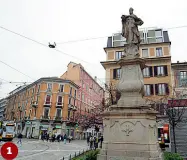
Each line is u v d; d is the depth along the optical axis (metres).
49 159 13.12
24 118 49.81
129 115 7.23
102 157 6.99
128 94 7.98
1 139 30.39
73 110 49.28
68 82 48.06
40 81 48.16
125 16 9.39
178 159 8.27
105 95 28.58
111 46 34.22
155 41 32.53
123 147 7.00
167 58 30.02
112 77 31.84
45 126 44.94
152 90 29.66
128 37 9.02
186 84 27.30
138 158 6.61
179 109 16.22
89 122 24.92
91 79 64.56
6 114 68.62
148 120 7.09
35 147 22.80
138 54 8.50
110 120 7.45
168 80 29.28
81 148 23.62
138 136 6.99
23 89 56.88
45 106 46.09
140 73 8.28
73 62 56.00
